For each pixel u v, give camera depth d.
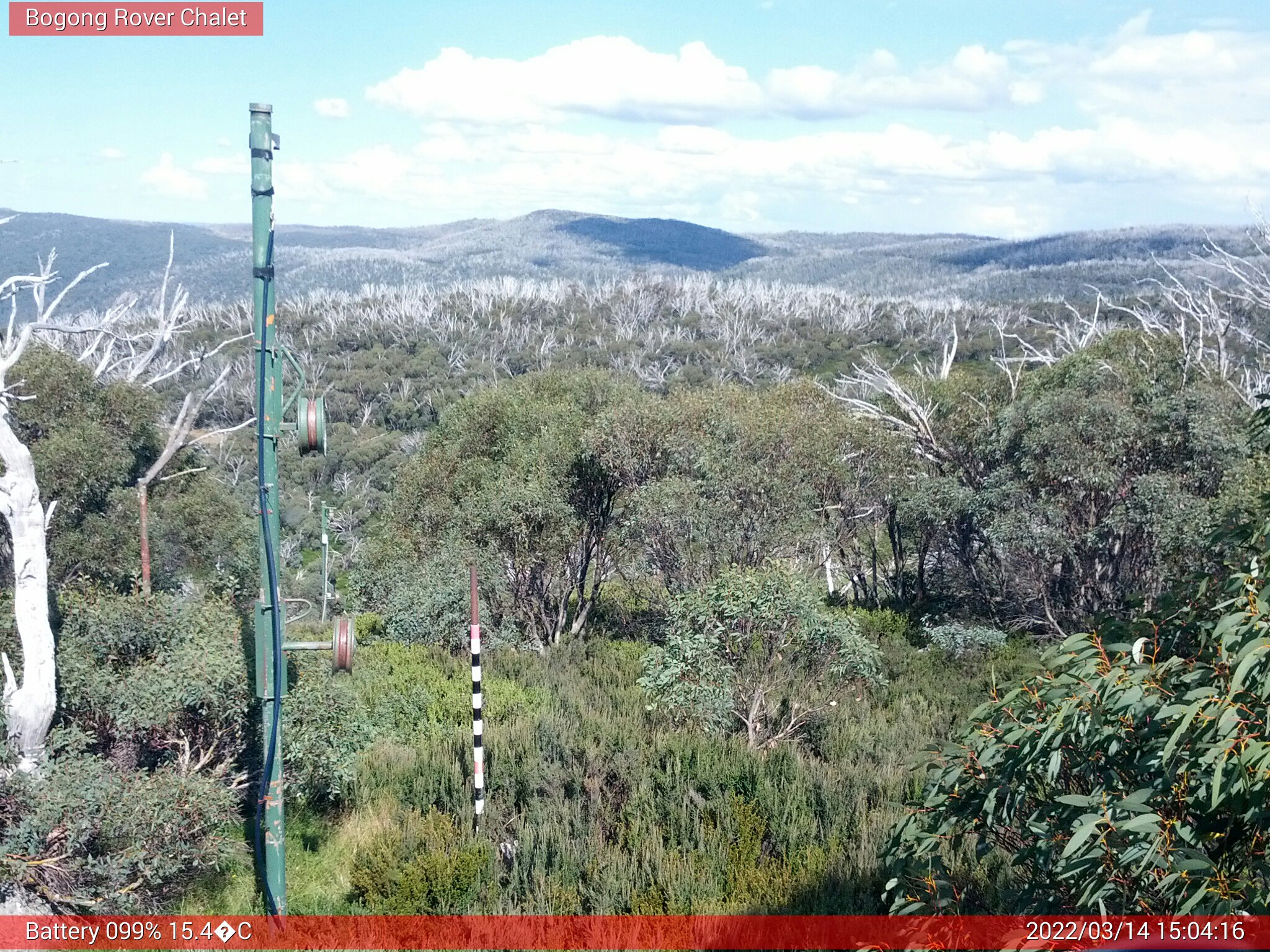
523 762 8.91
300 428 6.23
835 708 11.04
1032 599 16.39
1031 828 4.36
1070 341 23.08
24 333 8.70
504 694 12.04
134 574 11.67
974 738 4.69
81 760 6.82
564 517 16.22
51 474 15.06
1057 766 4.07
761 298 121.12
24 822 6.27
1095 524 14.95
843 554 20.02
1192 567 12.73
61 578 15.32
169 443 15.59
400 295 130.38
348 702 8.62
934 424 18.58
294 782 8.10
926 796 4.80
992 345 70.44
